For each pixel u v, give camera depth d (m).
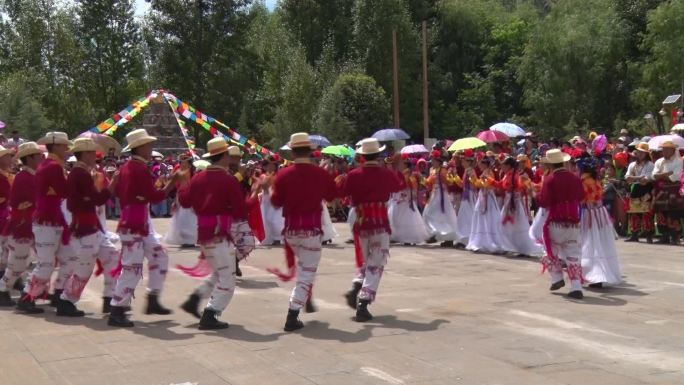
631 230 15.73
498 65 52.97
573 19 43.19
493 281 10.55
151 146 7.92
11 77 39.50
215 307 7.50
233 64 45.91
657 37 38.16
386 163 11.95
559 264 9.51
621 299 9.05
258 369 6.04
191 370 6.04
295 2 50.56
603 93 44.50
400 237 15.20
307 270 7.56
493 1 59.56
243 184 12.64
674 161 14.92
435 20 53.19
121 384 5.68
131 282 7.74
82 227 8.10
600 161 18.28
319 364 6.17
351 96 41.41
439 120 50.28
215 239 7.40
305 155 7.63
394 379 5.70
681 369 5.95
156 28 44.75
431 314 8.21
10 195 8.97
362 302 7.89
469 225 14.77
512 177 13.35
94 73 46.09
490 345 6.77
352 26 49.47
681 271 11.31
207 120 24.55
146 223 7.82
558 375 5.78
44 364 6.29
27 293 8.49
